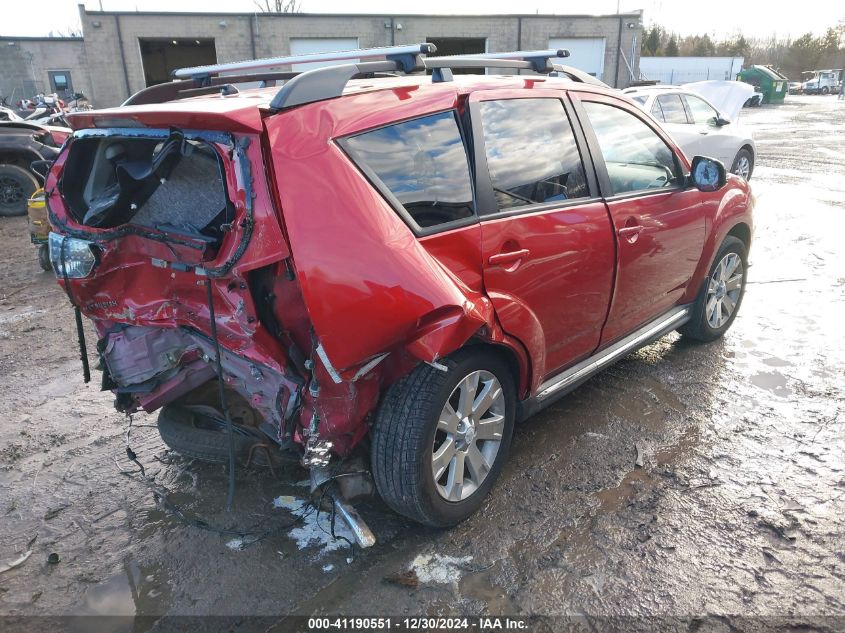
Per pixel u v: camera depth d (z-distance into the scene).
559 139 3.17
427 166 2.56
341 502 2.63
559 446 3.39
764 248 7.02
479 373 2.73
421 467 2.52
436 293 2.27
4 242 9.22
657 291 3.85
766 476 3.07
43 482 3.29
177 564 2.67
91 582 2.60
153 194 2.62
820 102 42.28
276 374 2.38
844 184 10.58
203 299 2.44
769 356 4.40
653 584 2.45
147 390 2.76
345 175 2.25
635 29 26.34
